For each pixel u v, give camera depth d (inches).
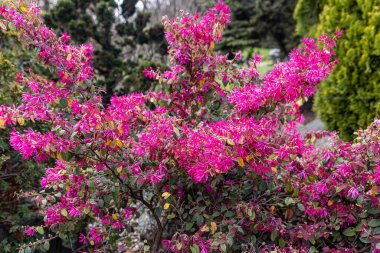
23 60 129.5
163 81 90.0
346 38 156.8
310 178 80.3
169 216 84.4
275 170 74.0
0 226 116.6
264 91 78.2
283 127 88.8
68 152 75.7
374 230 71.0
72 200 82.7
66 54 79.4
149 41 191.8
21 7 76.4
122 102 78.1
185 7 263.3
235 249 81.3
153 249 91.4
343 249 76.4
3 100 111.8
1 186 114.8
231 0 336.5
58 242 121.0
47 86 78.2
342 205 77.3
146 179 77.3
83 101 80.4
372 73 149.6
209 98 90.5
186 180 84.6
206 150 70.8
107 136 72.5
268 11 326.3
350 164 73.7
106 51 176.9
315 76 75.1
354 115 160.1
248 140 70.9
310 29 213.5
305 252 75.5
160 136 72.7
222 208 81.2
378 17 143.5
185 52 86.1
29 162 113.7
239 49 331.9
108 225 89.0
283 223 82.2
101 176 81.4
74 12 177.6
